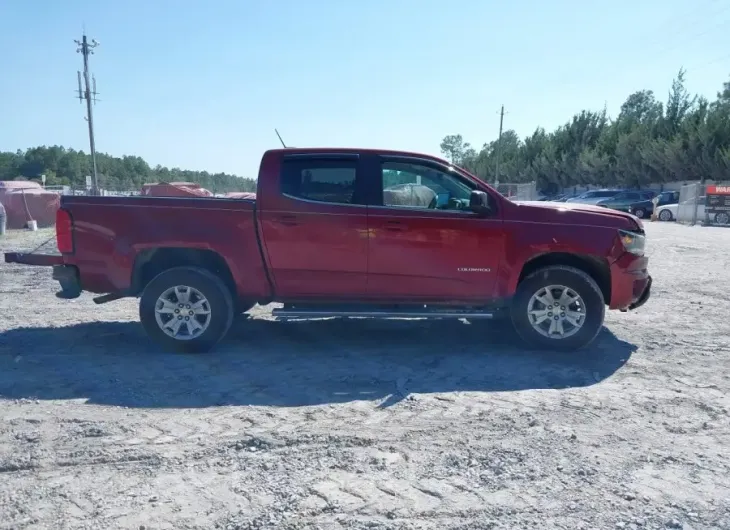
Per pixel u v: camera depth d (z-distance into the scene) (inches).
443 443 160.2
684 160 1578.5
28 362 233.5
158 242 242.8
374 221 240.4
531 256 242.1
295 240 241.3
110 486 137.6
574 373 220.7
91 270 246.5
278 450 156.5
